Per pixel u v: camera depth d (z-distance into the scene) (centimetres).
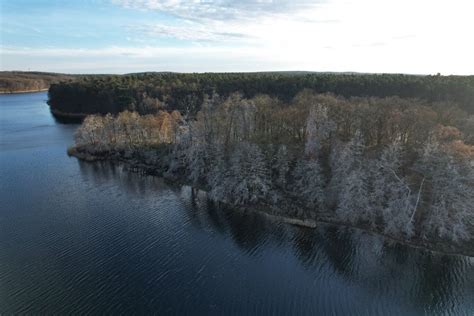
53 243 6003
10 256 5597
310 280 5116
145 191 8444
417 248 5706
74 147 11850
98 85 18725
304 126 8456
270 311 4494
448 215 5819
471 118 7844
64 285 4928
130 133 11362
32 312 4416
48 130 15138
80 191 8394
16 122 17100
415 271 5288
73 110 19362
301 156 7681
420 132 6994
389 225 5994
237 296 4759
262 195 7394
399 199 6019
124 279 5069
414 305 4641
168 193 8306
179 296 4738
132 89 16838
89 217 7025
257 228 6581
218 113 9150
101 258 5584
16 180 9038
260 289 4906
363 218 6372
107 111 17000
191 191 8381
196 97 14375
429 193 6078
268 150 7881
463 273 5200
